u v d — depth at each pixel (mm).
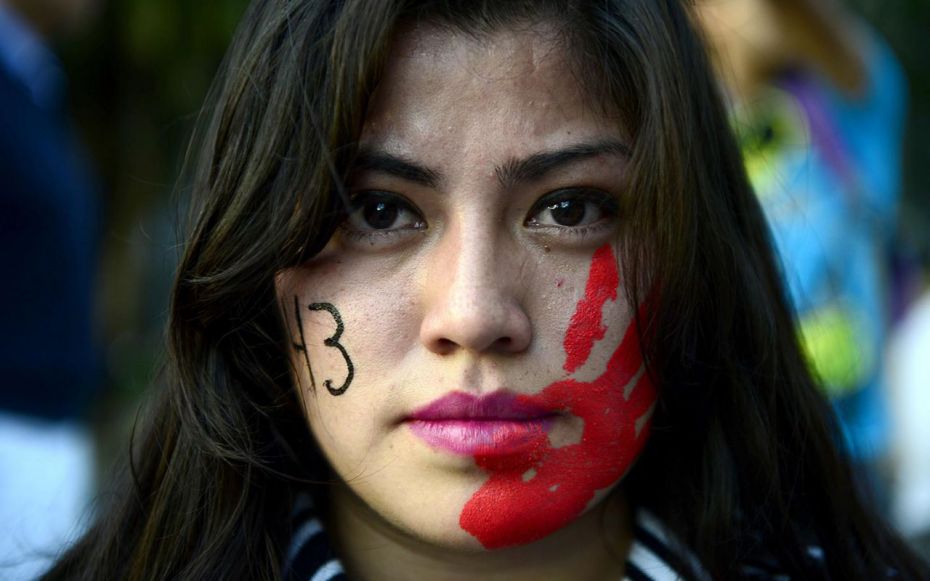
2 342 2131
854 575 1562
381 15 1196
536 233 1252
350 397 1257
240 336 1352
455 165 1213
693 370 1410
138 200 4570
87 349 2312
